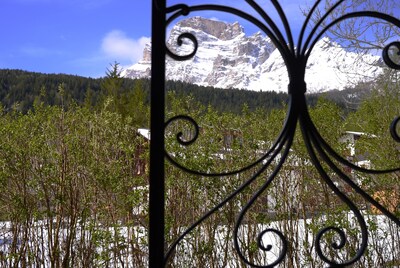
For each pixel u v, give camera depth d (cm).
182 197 438
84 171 445
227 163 449
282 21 162
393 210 461
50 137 462
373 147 493
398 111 538
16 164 434
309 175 473
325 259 163
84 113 486
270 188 460
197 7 152
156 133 147
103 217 436
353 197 466
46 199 433
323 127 484
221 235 471
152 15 150
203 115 467
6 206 441
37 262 433
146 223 426
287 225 465
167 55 152
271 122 485
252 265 157
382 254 463
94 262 433
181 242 424
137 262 420
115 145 467
